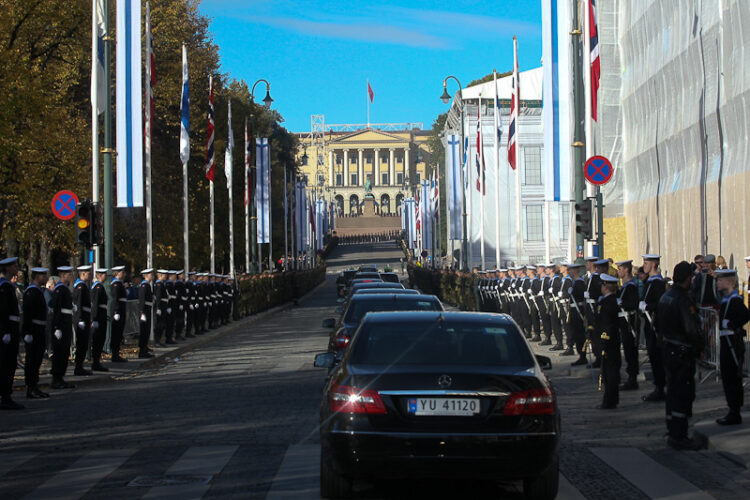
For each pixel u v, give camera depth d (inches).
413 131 7076.8
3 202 1198.3
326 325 580.4
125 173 895.1
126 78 894.4
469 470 257.0
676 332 380.2
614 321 489.4
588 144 905.5
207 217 1812.3
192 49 1680.6
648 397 517.3
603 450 371.9
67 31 1246.3
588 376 653.3
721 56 1140.5
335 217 6274.6
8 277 512.4
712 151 1192.2
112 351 784.9
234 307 1476.4
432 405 258.8
